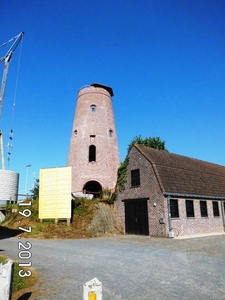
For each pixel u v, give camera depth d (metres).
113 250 12.25
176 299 5.73
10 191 14.89
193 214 20.69
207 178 24.83
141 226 20.05
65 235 18.19
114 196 23.45
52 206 20.94
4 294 4.89
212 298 5.77
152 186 19.91
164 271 8.11
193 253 11.22
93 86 31.92
